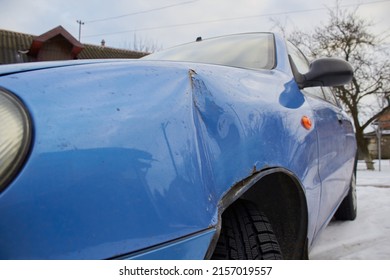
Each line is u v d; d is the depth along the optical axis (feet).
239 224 3.93
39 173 2.19
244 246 3.76
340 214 11.40
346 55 50.96
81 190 2.28
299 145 4.92
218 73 4.22
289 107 5.20
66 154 2.32
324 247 9.04
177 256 2.59
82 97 2.69
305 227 5.11
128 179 2.50
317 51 52.60
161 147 2.79
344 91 49.70
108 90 2.87
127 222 2.40
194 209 2.82
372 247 8.97
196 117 3.31
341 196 8.80
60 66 3.18
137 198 2.50
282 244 4.94
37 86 2.66
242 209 4.13
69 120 2.48
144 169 2.61
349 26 50.44
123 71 3.18
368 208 13.33
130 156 2.57
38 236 2.09
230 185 3.35
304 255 5.24
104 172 2.41
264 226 4.09
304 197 4.95
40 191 2.15
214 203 3.06
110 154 2.49
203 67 4.15
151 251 2.46
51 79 2.79
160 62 3.76
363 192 16.90
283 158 4.36
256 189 4.61
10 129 2.28
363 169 47.03
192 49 7.55
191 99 3.38
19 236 2.05
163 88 3.22
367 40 49.80
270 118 4.42
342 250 8.90
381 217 11.83
